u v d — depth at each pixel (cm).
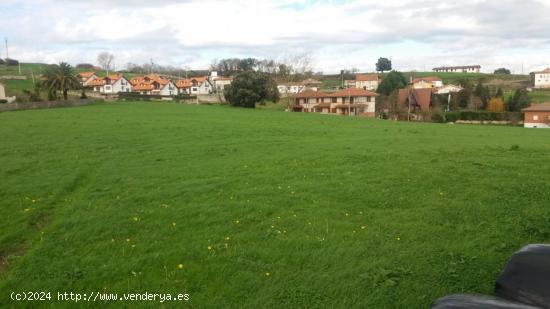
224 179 1611
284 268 853
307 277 813
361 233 1027
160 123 3869
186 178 1644
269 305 727
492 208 1172
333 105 9400
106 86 12262
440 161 1867
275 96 8081
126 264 877
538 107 7162
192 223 1118
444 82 14275
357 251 919
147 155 2180
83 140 2694
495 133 3606
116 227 1094
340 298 742
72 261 900
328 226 1081
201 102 9238
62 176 1672
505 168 1675
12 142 2575
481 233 1006
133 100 8862
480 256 879
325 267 854
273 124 4144
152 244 982
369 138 2964
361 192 1378
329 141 2780
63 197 1403
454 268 829
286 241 981
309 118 5341
